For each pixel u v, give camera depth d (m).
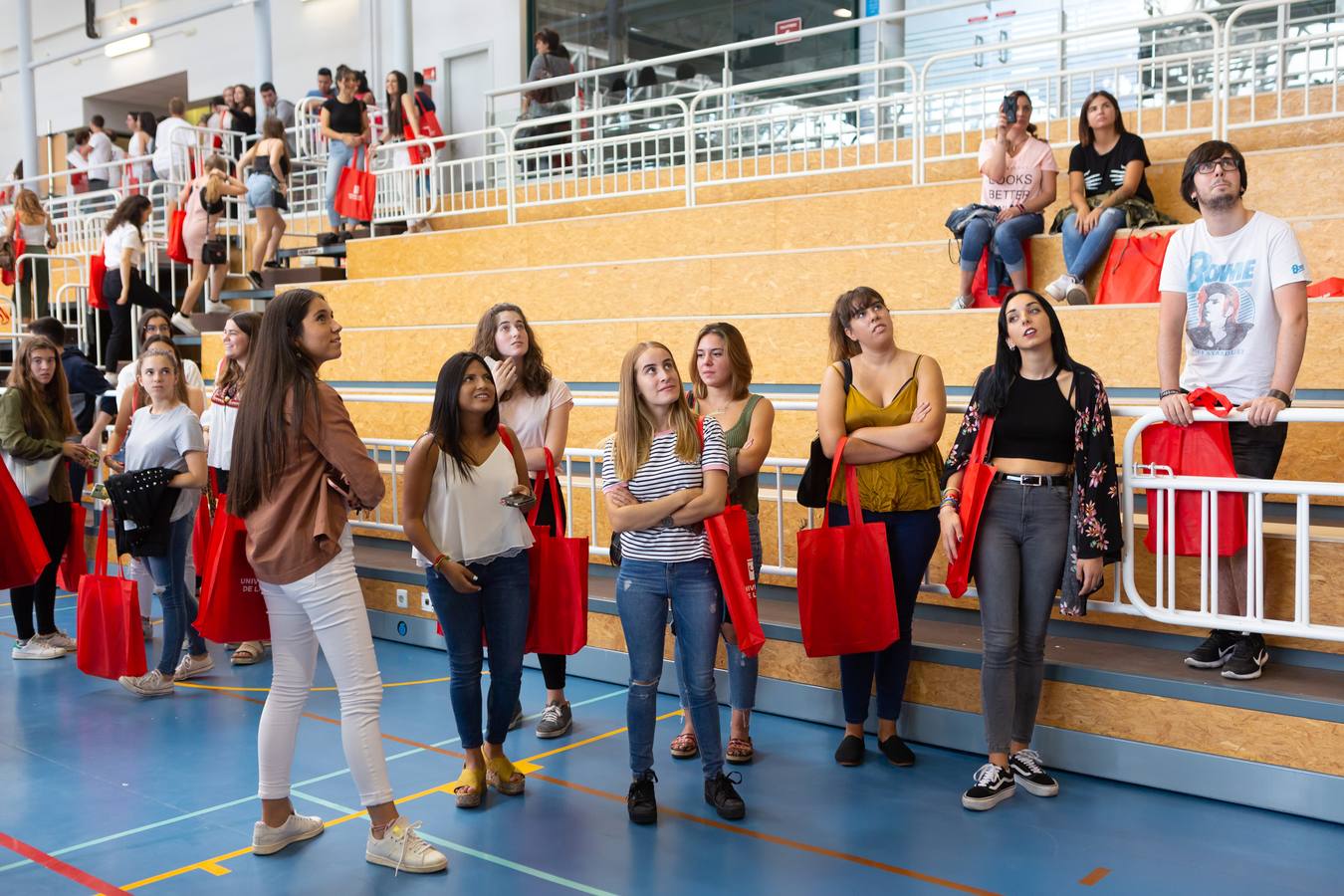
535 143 12.26
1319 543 4.15
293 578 3.44
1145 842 3.58
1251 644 4.00
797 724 4.90
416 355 8.82
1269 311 3.93
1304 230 6.30
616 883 3.38
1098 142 6.80
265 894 3.34
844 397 4.23
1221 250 4.00
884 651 4.33
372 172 11.06
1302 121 7.17
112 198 15.73
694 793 4.10
